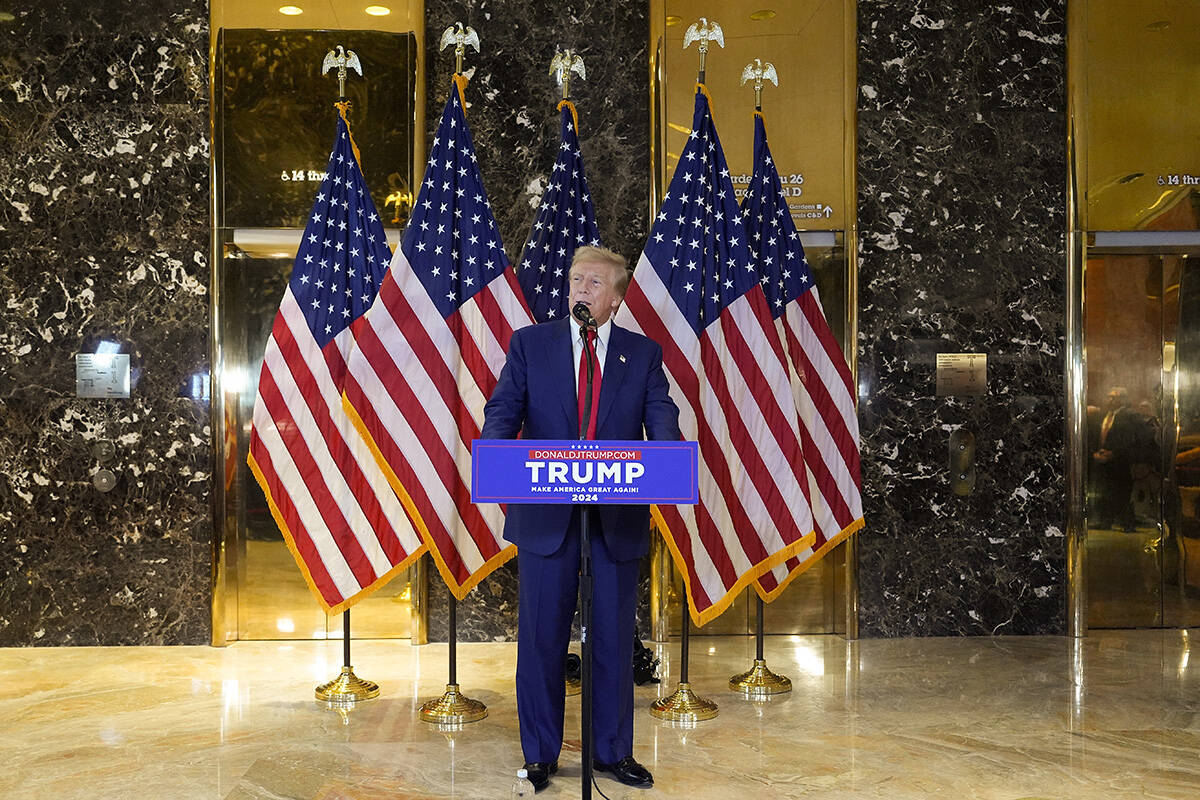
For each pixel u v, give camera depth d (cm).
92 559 591
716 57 604
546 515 364
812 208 609
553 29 609
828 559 631
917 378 619
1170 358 640
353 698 483
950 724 446
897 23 617
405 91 593
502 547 459
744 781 374
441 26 605
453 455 448
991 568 622
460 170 463
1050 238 624
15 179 588
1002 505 622
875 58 616
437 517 443
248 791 365
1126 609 644
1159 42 618
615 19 611
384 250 499
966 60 620
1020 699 485
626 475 288
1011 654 576
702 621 455
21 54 589
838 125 608
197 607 596
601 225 610
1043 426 624
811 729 439
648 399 373
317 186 591
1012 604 623
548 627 368
